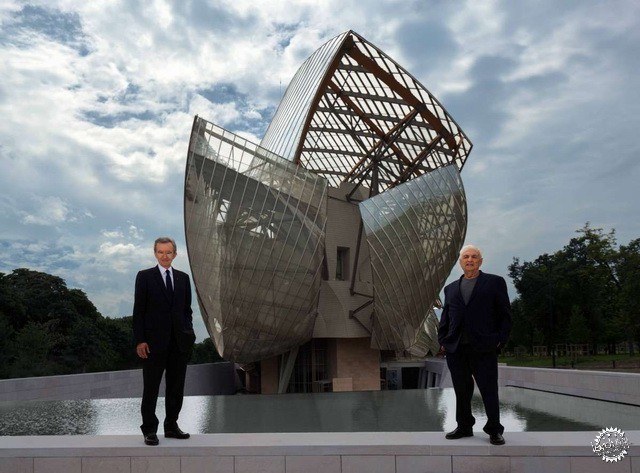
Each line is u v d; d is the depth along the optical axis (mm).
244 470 6793
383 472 6688
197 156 35062
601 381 20953
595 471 6496
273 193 36812
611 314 77750
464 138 45781
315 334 44500
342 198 47781
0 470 6988
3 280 70938
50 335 71375
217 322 39125
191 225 36219
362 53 40531
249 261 36719
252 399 25828
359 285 46219
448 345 7461
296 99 48844
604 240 76312
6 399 23469
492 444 6734
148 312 7812
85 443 7293
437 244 44438
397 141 47875
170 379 7871
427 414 18062
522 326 84688
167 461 6891
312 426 15844
